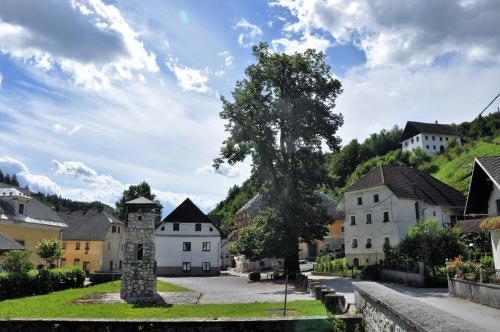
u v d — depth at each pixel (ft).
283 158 142.72
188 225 222.89
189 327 39.01
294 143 142.00
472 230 131.13
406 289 95.25
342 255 221.05
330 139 140.05
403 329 27.63
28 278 95.91
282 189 142.61
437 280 98.63
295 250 137.39
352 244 181.16
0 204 143.13
